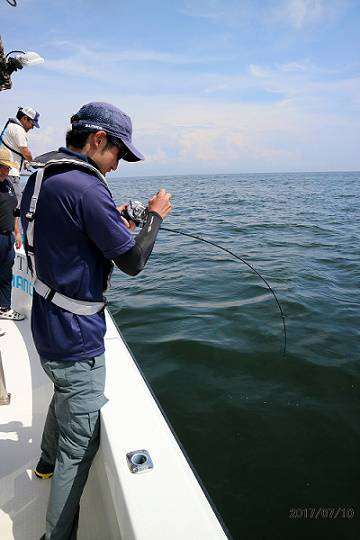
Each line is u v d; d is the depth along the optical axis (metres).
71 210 1.05
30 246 1.16
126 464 1.22
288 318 4.64
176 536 1.00
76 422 1.24
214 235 10.45
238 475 2.41
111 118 1.14
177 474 1.19
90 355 1.19
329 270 6.79
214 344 3.98
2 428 2.03
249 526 2.08
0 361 2.21
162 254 8.30
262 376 3.46
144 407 1.50
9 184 3.12
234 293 5.59
